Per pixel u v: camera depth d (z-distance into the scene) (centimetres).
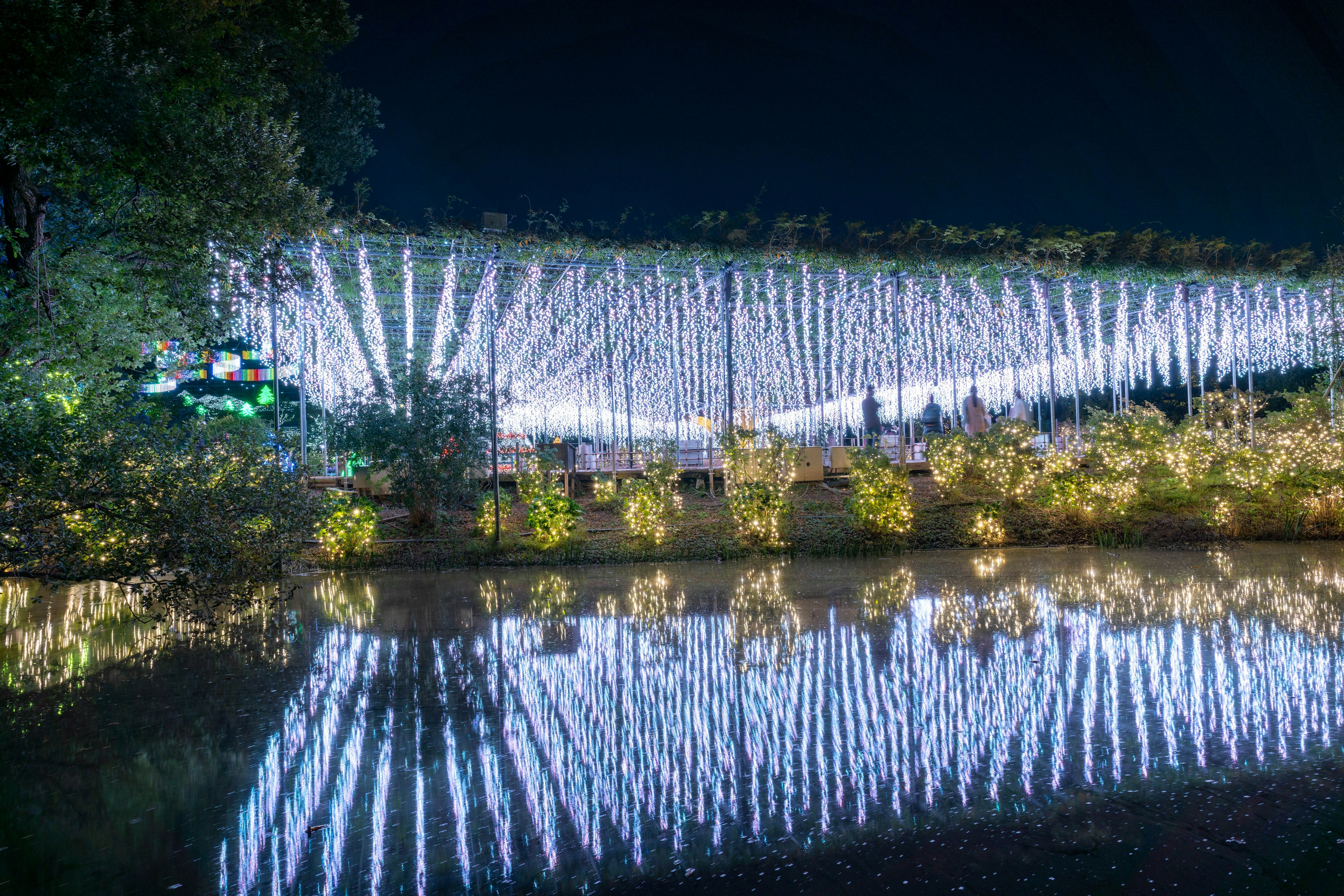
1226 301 1930
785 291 1739
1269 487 1296
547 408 2184
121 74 757
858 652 561
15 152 796
